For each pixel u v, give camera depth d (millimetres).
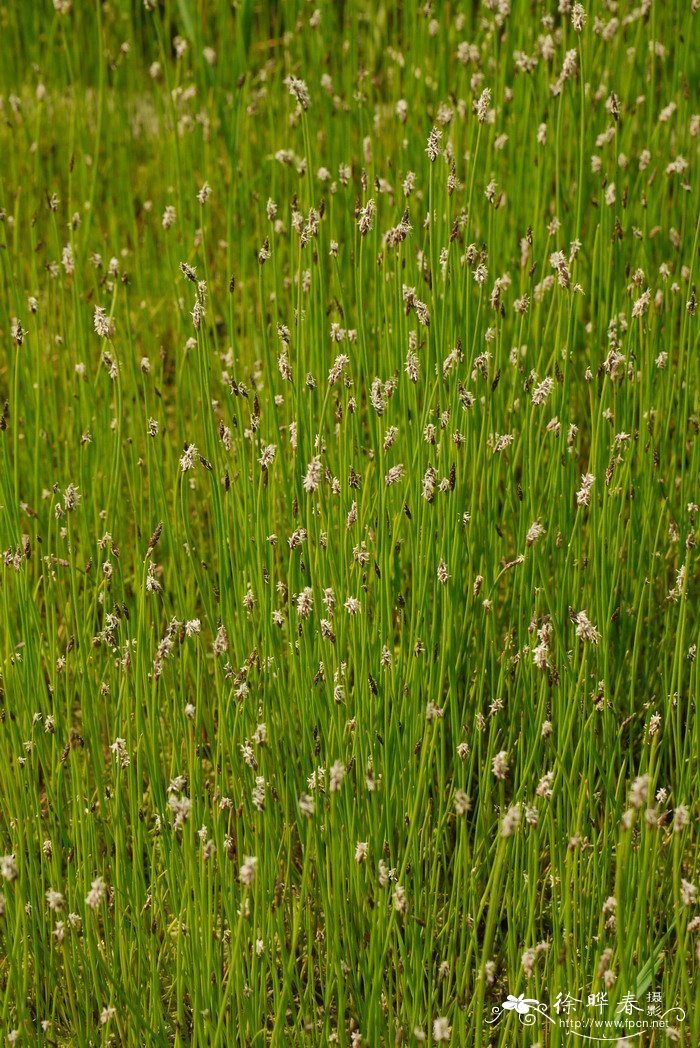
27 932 2027
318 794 2010
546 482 2412
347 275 3150
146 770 2420
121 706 2162
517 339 2516
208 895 1886
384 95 4258
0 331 3262
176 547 2619
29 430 3074
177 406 2961
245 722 2174
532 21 3570
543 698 2074
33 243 3004
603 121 3219
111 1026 2107
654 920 2066
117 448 2383
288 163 3432
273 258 3303
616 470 2434
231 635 2316
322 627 1940
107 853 2193
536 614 2291
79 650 2182
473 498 2289
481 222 3242
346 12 3652
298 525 2301
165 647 1912
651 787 1918
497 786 2465
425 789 2062
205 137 3570
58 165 4148
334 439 2551
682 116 3307
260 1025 1983
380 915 1822
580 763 2297
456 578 2225
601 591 2150
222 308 3666
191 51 4262
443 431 2186
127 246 3916
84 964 1988
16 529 2371
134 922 1994
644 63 3371
